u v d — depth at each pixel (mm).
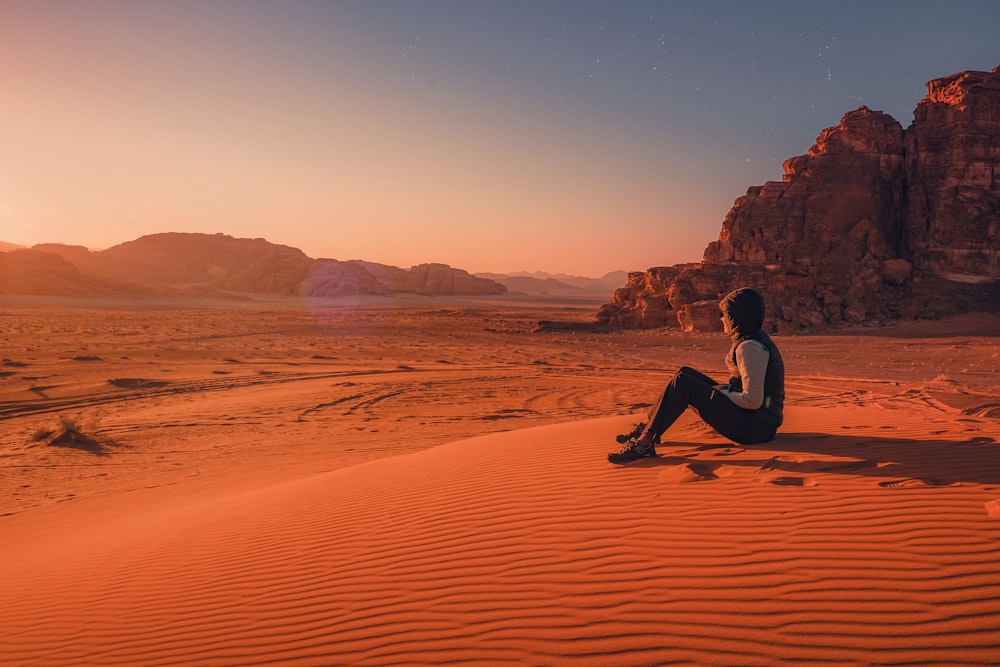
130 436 16656
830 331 52531
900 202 62906
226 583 4324
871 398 14688
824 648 2432
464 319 87562
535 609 3041
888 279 58656
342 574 3979
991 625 2410
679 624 2723
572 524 3965
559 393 23359
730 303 5102
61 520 9242
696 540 3463
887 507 3545
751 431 5078
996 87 59312
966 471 3984
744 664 2410
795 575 2957
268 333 61094
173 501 9750
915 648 2359
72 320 72000
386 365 34562
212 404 21578
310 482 7688
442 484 5539
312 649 3127
